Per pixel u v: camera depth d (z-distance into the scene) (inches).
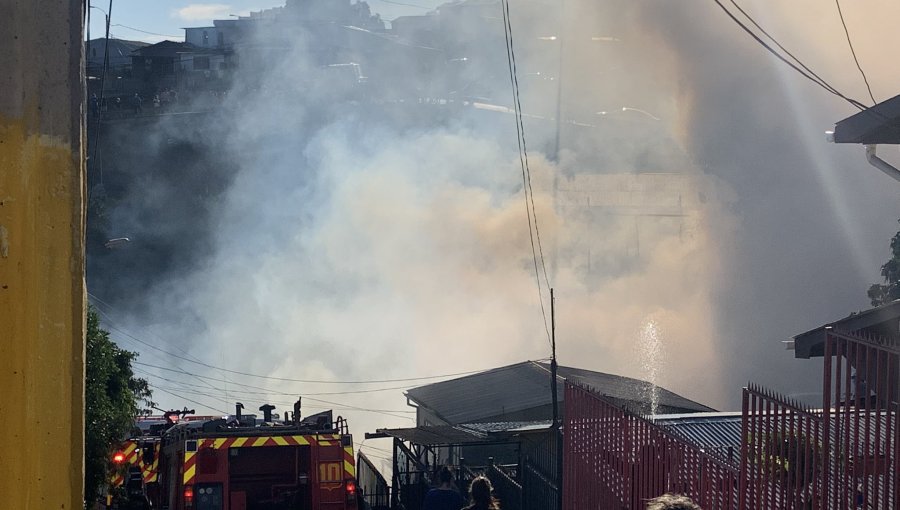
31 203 85.1
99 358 605.6
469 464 737.0
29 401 84.8
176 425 608.4
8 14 84.6
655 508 142.3
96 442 582.9
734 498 287.3
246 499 498.9
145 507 598.5
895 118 339.3
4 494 84.0
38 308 85.1
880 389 232.1
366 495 700.0
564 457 450.6
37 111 85.4
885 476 224.4
